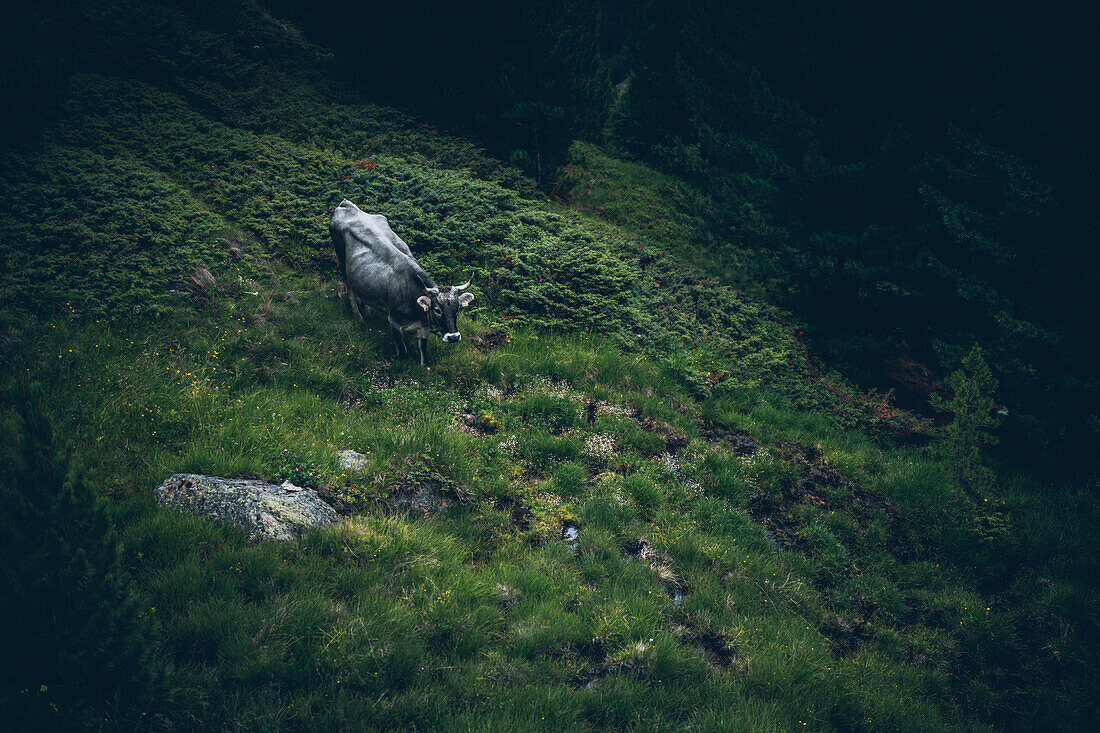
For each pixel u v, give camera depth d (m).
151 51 17.47
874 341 14.60
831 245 13.62
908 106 13.30
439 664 5.79
